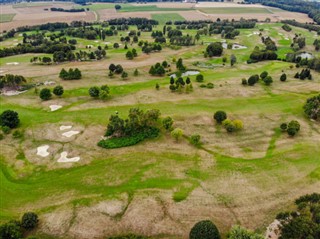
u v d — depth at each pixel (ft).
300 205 148.05
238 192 172.14
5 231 132.77
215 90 323.98
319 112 258.57
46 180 185.26
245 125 249.34
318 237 127.03
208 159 203.82
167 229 146.92
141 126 237.45
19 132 238.27
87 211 158.81
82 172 191.62
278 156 207.41
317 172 189.78
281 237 133.39
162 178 184.14
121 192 172.65
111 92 319.06
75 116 263.90
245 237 127.65
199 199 166.40
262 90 326.44
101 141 223.51
